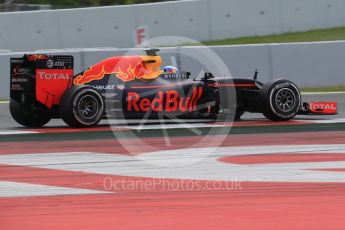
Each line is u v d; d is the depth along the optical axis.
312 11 76.56
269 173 24.75
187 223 17.42
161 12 73.00
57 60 36.25
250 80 39.94
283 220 17.75
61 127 38.19
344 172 24.95
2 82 56.22
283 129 36.97
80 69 56.75
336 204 19.66
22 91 36.66
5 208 19.12
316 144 31.69
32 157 28.31
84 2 90.19
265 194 21.11
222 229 16.83
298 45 59.72
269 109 39.34
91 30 71.31
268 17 75.56
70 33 70.75
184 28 73.69
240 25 75.00
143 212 18.66
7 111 47.56
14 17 69.56
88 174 24.53
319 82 60.09
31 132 36.16
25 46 69.88
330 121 40.53
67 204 19.62
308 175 24.34
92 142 32.31
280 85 39.66
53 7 83.00
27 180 23.42
